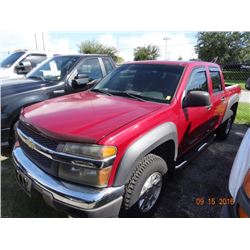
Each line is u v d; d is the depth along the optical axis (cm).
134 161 199
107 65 554
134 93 298
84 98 293
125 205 216
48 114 235
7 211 257
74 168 189
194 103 266
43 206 267
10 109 368
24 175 219
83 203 184
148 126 221
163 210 273
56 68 476
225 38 3050
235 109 539
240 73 1730
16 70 721
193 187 325
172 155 272
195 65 330
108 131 196
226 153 446
